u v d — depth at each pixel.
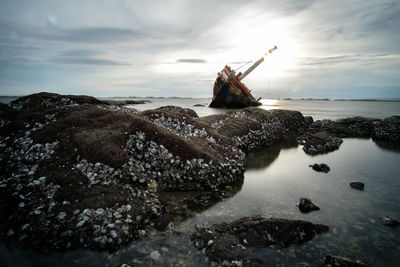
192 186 5.35
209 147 6.79
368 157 8.89
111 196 4.06
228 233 3.46
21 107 8.12
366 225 3.96
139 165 5.23
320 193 5.38
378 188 5.71
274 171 7.03
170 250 3.19
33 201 3.84
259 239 3.36
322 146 10.25
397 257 3.16
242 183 5.96
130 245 3.29
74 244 3.19
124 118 6.39
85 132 5.67
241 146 9.37
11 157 5.16
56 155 5.03
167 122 7.61
